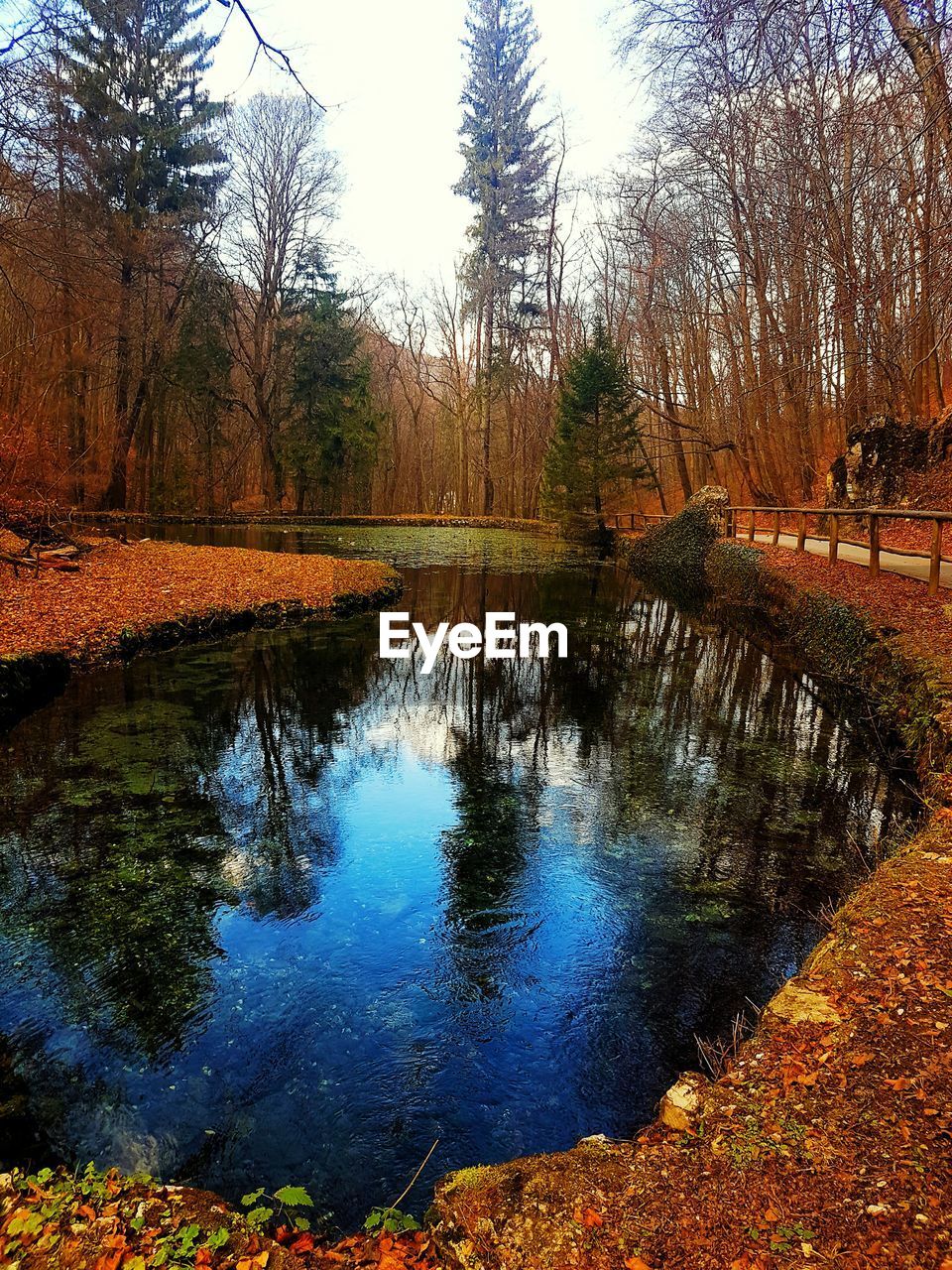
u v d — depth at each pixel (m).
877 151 7.50
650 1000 3.72
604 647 12.02
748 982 3.85
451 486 51.28
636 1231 1.77
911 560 12.91
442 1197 2.02
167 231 28.31
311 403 36.69
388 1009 3.65
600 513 29.12
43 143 10.69
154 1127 2.95
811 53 6.21
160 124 28.28
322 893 4.76
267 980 3.88
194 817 5.83
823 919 4.22
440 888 4.82
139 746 7.24
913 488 16.31
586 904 4.62
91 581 13.40
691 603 16.53
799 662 10.39
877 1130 2.01
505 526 37.00
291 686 9.57
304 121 33.22
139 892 4.73
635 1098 3.10
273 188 34.47
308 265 35.66
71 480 23.66
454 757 7.26
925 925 3.00
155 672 9.80
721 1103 2.20
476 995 3.76
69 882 4.84
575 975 3.92
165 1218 1.98
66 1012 3.62
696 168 16.47
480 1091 3.13
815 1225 1.72
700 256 24.36
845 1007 2.57
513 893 4.76
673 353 31.42
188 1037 3.46
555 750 7.42
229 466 38.78
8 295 18.34
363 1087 3.15
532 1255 1.73
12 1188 2.12
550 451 31.72
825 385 20.42
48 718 7.93
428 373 48.12
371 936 4.29
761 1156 1.96
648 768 6.93
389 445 48.12
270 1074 3.23
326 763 7.05
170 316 31.66
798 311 18.20
